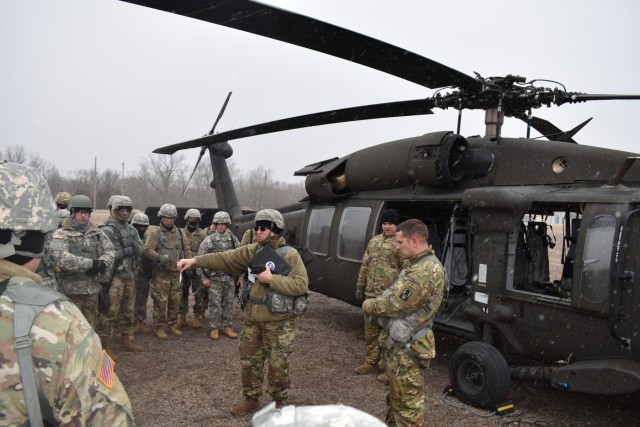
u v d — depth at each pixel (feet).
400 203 20.62
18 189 4.42
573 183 15.14
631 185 14.21
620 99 14.46
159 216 20.43
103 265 15.12
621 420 13.57
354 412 2.92
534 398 15.10
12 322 3.91
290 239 25.00
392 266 16.66
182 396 14.58
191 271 21.95
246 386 13.21
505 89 15.92
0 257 4.25
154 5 9.11
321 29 10.89
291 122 18.72
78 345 4.10
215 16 9.85
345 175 21.50
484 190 15.11
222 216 20.77
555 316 13.41
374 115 18.22
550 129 18.74
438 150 16.88
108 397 4.24
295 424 2.78
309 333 22.09
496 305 14.70
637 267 11.71
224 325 20.98
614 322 11.57
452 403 14.38
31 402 3.84
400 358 10.14
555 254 50.03
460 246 20.52
